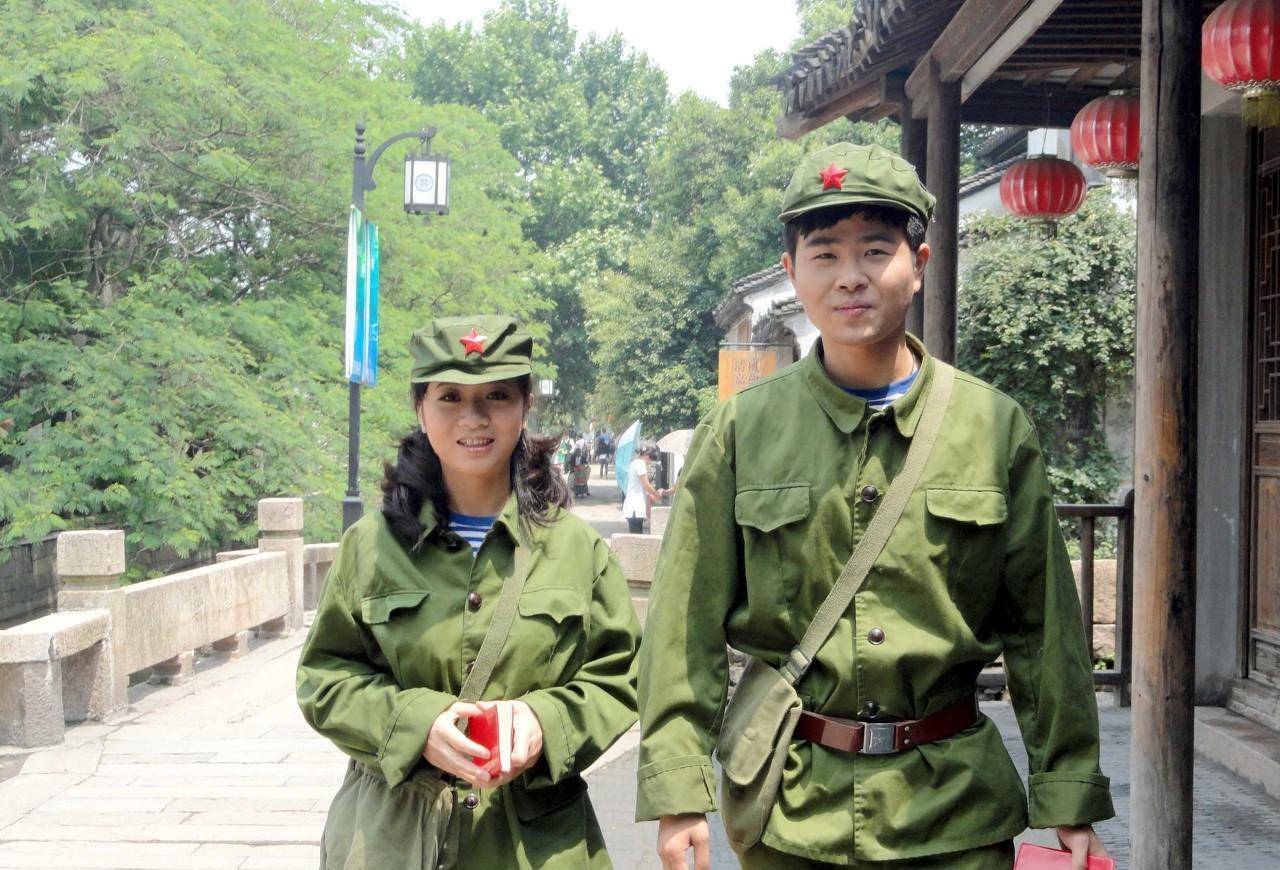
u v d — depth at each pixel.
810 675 2.29
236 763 6.32
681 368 30.80
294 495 14.69
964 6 5.70
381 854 2.44
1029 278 12.44
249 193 15.61
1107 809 2.24
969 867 2.22
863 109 8.19
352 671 2.57
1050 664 2.28
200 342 13.89
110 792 5.80
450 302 21.34
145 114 14.02
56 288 14.20
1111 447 12.77
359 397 13.51
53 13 13.58
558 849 2.49
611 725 2.54
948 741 2.27
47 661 6.61
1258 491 6.18
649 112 50.38
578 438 48.84
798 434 2.32
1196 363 3.79
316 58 17.91
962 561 2.25
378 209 18.05
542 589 2.55
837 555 2.27
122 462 13.18
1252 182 6.25
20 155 14.35
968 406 2.32
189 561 18.19
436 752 2.36
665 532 2.44
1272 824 4.90
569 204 42.66
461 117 26.56
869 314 2.26
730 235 30.11
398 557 2.55
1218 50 4.39
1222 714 6.14
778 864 2.29
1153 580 3.80
